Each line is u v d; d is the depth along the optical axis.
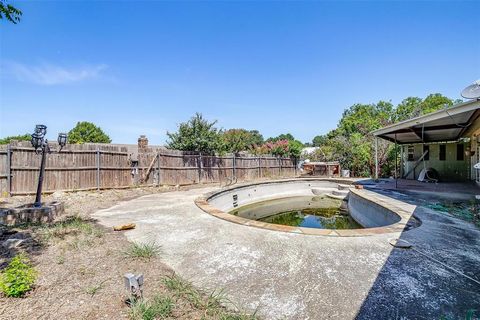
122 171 10.35
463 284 2.64
